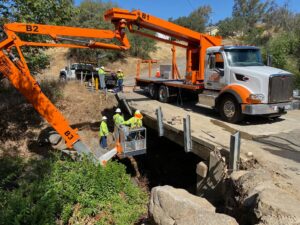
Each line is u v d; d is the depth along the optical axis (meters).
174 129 8.68
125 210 7.18
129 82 24.06
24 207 6.18
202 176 7.06
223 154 6.57
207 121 9.57
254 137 7.91
